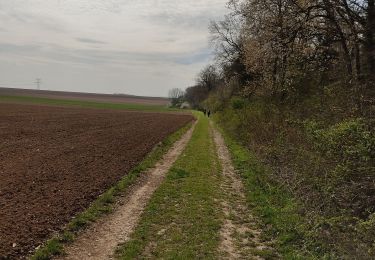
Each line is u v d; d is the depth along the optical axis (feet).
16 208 35.12
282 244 29.40
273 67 81.30
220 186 48.93
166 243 29.40
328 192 31.14
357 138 30.48
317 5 62.44
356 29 60.70
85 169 54.80
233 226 34.01
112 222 34.37
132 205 39.81
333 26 65.41
